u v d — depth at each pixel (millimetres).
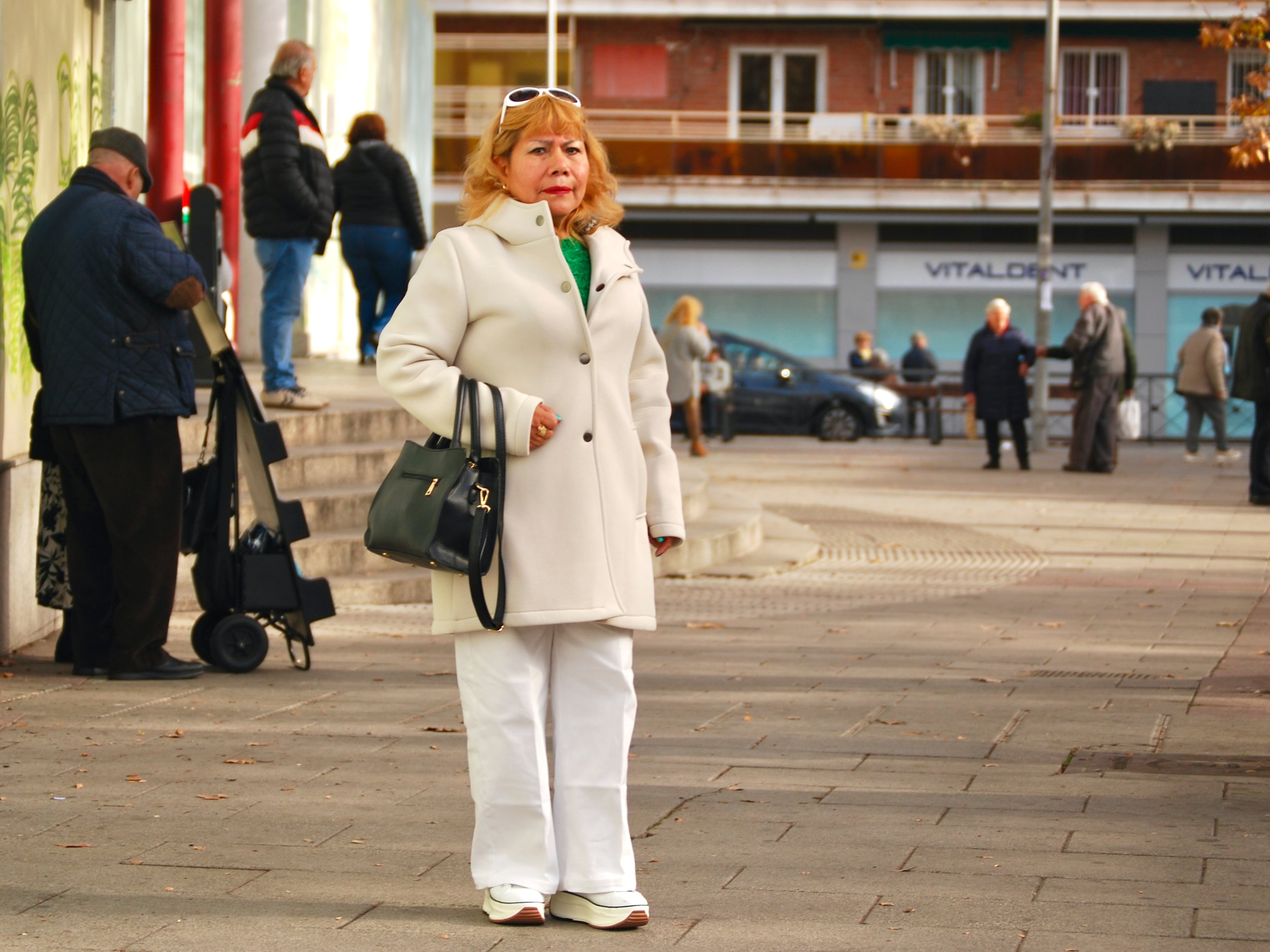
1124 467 39438
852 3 72875
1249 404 58406
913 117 72875
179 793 9703
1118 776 10445
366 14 44125
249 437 13914
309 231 20594
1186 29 73250
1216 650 15727
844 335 72938
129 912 7477
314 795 9688
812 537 24703
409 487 7223
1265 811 9523
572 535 7316
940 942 7141
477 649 7387
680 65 74875
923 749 11211
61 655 14055
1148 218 71562
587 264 7562
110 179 13328
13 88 14562
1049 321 46344
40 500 14586
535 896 7332
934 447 47281
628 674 7547
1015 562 22734
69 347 12852
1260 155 28641
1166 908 7621
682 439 50594
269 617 14156
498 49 74125
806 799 9758
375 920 7414
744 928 7348
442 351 7328
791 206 71375
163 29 24297
